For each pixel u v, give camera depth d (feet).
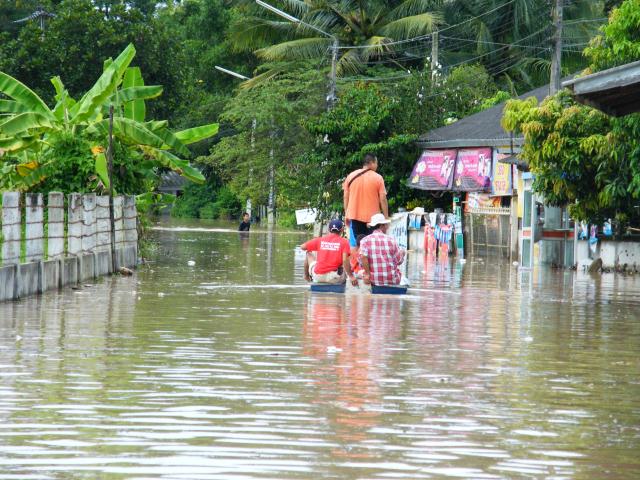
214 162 480.64
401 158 313.94
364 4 451.94
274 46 443.73
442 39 462.60
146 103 433.89
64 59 417.69
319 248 148.56
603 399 71.20
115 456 54.13
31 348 89.10
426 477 51.29
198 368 80.33
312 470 52.03
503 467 53.42
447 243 274.57
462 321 115.24
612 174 198.08
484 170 276.82
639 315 125.08
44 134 212.02
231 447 56.29
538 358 88.99
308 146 383.24
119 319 111.34
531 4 443.32
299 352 89.30
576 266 221.25
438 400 69.77
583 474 52.49
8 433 58.54
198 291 147.43
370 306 129.49
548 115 202.39
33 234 139.23
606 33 193.36
